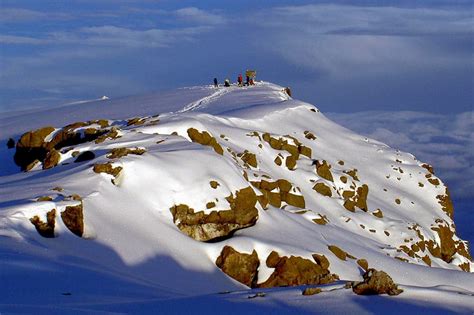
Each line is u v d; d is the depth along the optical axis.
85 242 29.59
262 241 35.00
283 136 58.38
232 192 36.91
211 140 47.44
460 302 19.88
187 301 19.67
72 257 26.16
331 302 19.28
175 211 34.97
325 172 56.78
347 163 64.62
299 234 38.88
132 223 32.69
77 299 19.81
